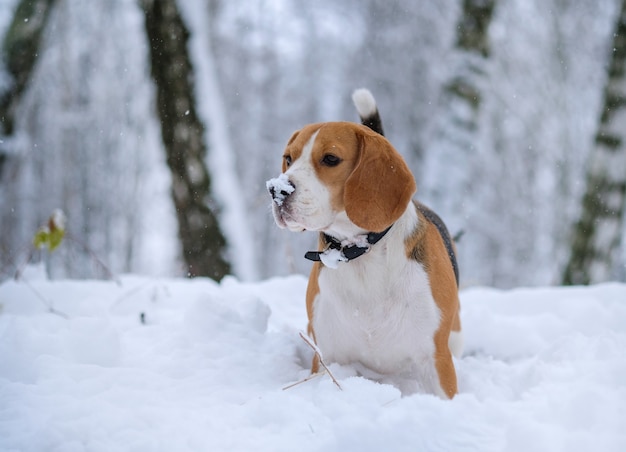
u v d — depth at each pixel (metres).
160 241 20.44
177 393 3.41
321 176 3.64
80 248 15.23
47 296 5.54
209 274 8.34
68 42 15.27
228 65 19.73
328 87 19.17
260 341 4.36
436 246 3.97
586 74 15.33
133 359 3.98
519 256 15.84
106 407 3.05
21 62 9.59
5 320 4.66
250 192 19.20
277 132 19.97
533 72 15.02
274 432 2.83
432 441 2.65
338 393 3.13
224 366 3.89
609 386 3.09
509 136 14.99
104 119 17.36
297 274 7.36
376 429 2.62
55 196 17.05
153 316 5.19
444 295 3.81
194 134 8.34
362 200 3.59
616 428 2.66
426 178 10.64
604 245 9.95
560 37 14.98
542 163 16.09
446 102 11.03
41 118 15.98
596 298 5.91
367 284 3.75
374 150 3.65
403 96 13.96
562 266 11.62
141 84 16.91
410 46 13.95
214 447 2.69
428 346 3.78
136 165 18.56
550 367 3.86
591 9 14.78
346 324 3.85
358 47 15.77
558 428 2.71
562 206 15.82
